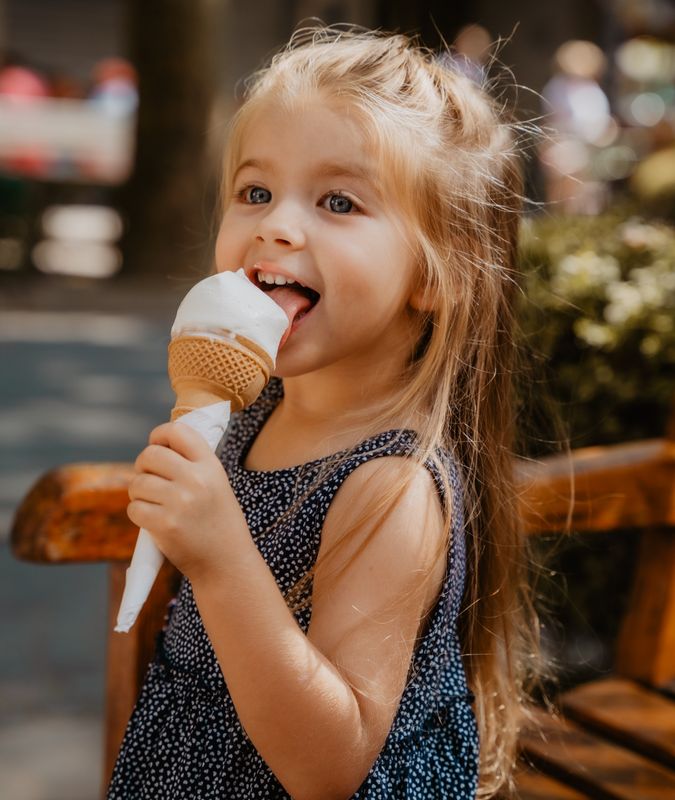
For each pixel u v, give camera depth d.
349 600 1.22
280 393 1.54
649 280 2.55
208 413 1.14
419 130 1.34
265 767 1.28
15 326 8.78
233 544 1.12
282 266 1.26
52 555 1.44
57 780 2.54
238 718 1.29
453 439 1.45
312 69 1.36
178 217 10.76
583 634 2.72
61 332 8.70
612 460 1.87
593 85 10.74
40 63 17.72
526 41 12.76
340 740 1.15
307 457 1.39
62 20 17.66
